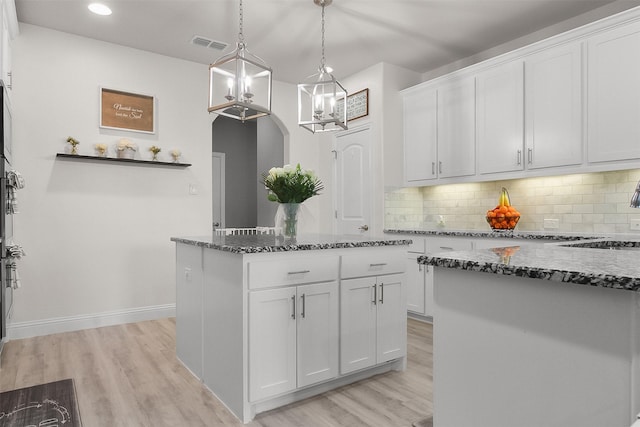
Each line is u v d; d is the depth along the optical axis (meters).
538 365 1.01
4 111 2.66
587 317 0.92
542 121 3.30
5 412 2.06
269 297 2.07
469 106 3.83
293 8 3.22
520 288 1.05
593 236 2.96
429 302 3.80
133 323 3.84
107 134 3.79
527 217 3.77
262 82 4.75
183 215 4.18
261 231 5.08
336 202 4.91
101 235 3.75
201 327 2.48
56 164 3.55
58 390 2.33
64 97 3.59
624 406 0.86
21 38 3.41
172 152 4.07
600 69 2.96
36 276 3.45
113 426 1.95
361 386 2.41
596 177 3.29
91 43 3.73
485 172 3.70
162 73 4.09
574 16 3.37
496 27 3.55
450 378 1.22
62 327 3.54
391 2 3.13
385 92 4.35
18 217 3.38
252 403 2.04
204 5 3.16
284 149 5.08
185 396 2.28
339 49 4.00
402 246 2.64
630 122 2.80
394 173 4.41
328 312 2.28
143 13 3.28
